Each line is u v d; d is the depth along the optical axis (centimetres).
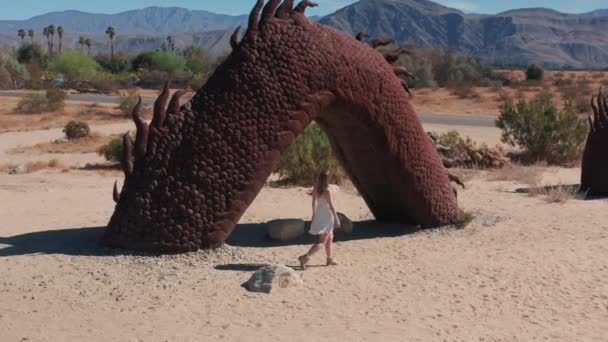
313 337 602
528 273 797
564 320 649
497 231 1029
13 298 715
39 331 620
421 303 697
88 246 909
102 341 593
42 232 1031
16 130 3253
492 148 1944
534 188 1434
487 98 5144
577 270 807
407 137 994
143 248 852
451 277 788
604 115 1410
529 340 598
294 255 900
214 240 868
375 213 1113
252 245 956
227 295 720
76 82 7444
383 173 1014
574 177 1748
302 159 1609
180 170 859
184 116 884
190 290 738
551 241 952
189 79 7625
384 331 618
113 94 6662
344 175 1644
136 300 707
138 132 871
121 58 9756
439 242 969
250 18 912
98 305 693
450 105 4781
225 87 888
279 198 1420
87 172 1928
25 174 1881
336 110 941
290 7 932
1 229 1084
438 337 604
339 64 922
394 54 1034
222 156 866
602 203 1281
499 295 721
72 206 1330
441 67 7281
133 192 862
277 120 888
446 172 1077
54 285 754
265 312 669
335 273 808
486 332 617
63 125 3497
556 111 2123
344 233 1044
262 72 889
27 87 7275
